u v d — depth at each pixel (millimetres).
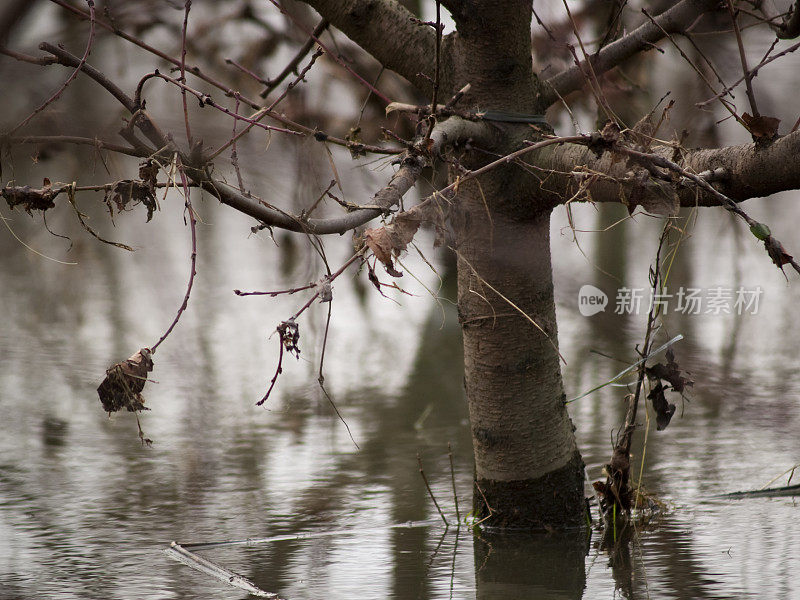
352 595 6039
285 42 12227
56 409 10867
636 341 13172
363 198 13273
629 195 5875
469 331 7211
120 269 17984
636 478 8453
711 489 8156
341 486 8391
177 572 6469
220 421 10461
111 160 6750
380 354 13297
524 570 6473
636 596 5941
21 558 6742
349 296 16516
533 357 7133
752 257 16891
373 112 12172
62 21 9906
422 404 11016
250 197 5582
